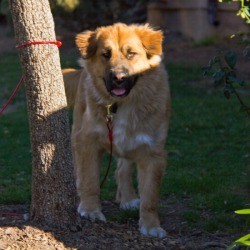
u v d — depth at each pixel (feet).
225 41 101.14
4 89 79.00
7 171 47.24
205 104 68.49
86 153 35.12
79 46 35.06
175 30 107.34
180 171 46.39
